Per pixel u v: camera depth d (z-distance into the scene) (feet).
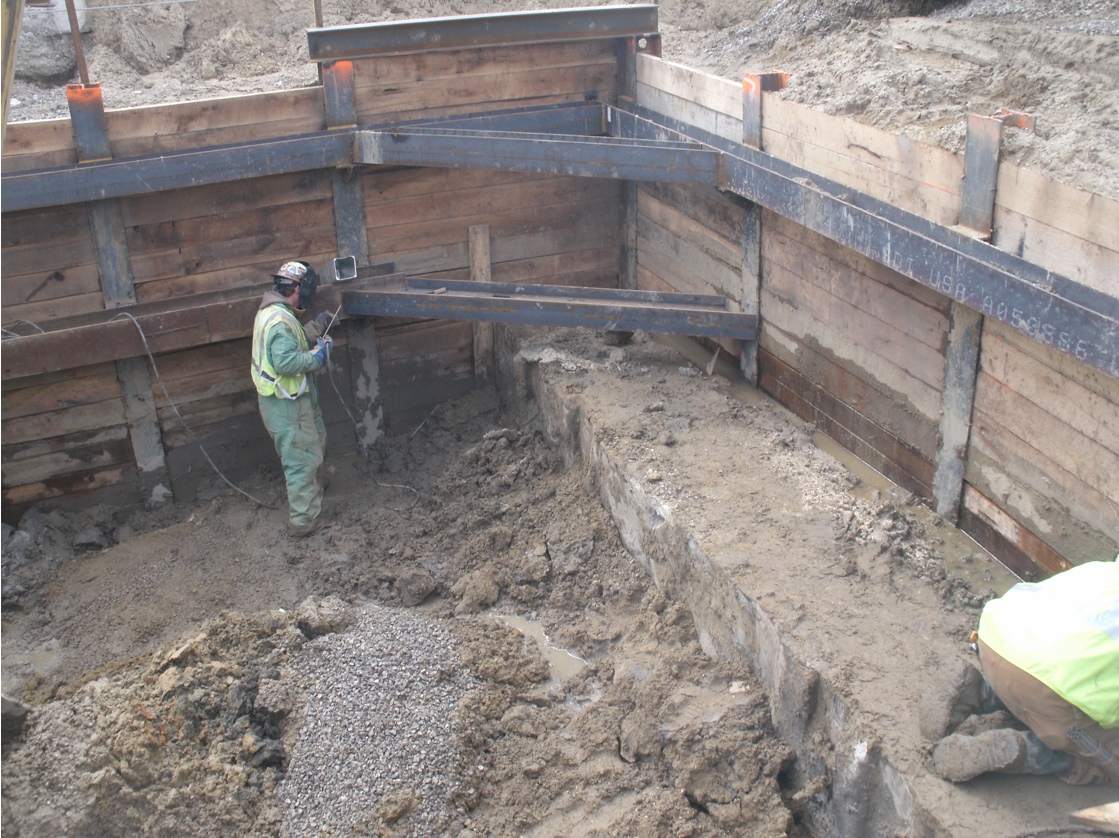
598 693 17.99
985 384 16.52
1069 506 15.16
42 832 13.51
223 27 31.24
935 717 12.92
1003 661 12.27
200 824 14.92
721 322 23.08
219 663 17.56
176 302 23.77
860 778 13.41
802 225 20.33
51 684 19.27
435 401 28.25
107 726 15.07
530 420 25.66
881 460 19.71
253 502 25.07
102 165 21.68
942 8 24.04
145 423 24.36
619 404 22.48
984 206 15.15
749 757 15.17
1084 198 13.37
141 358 23.72
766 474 19.52
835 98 18.76
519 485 23.77
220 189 23.49
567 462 23.53
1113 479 14.20
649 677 17.07
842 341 20.13
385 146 23.39
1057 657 11.64
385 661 17.92
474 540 22.15
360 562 22.34
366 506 24.80
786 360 22.36
